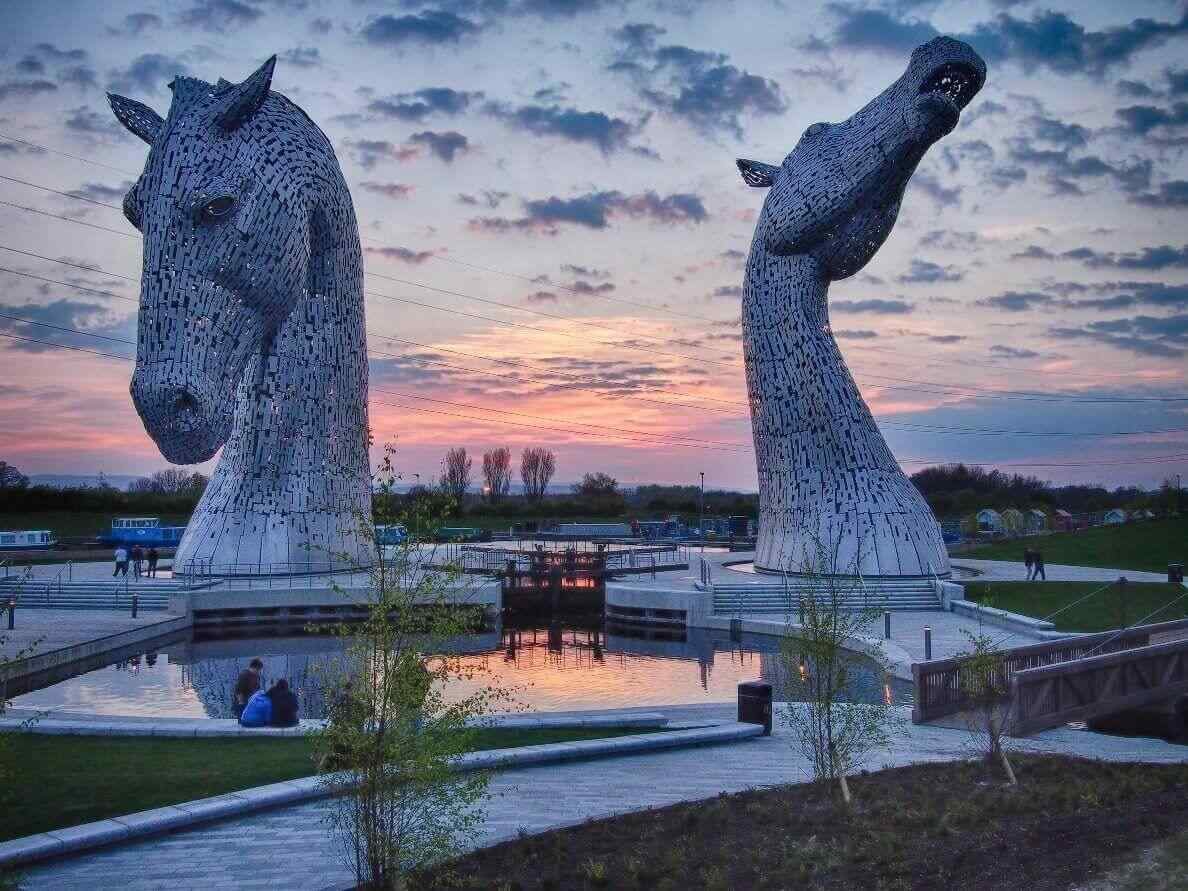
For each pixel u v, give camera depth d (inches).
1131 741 621.9
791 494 1544.0
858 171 1462.8
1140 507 3137.3
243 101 1296.8
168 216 1262.3
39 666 946.1
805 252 1553.9
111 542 2346.2
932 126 1398.9
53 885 364.5
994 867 346.0
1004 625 1141.7
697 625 1330.0
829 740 471.5
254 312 1348.4
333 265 1573.6
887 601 1339.8
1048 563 1963.6
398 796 349.4
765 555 1589.6
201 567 1461.6
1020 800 427.8
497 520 3772.1
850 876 348.5
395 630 354.6
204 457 1291.8
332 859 390.6
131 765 525.0
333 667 430.9
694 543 2568.9
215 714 810.8
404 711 346.3
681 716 713.6
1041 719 625.6
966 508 4018.2
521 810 451.2
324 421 1553.9
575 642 1272.1
